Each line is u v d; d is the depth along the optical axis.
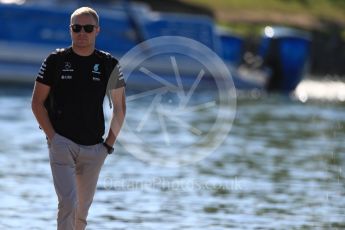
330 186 50.47
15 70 110.56
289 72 130.00
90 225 38.09
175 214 41.19
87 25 30.34
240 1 190.75
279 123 86.44
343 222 40.34
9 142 65.31
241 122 86.25
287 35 130.75
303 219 40.78
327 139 74.38
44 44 111.69
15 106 92.12
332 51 179.12
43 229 37.03
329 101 118.25
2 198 43.41
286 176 53.91
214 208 43.00
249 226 38.91
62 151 30.55
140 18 116.12
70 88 30.52
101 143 31.36
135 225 38.47
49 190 46.00
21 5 110.81
